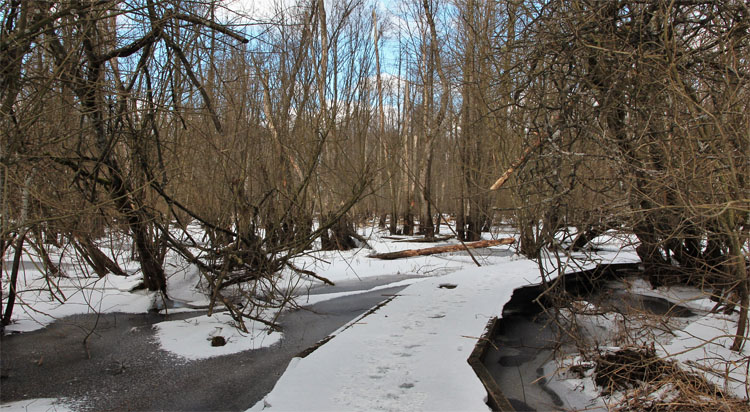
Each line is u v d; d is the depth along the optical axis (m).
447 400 3.99
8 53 5.10
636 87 4.99
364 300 9.69
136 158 7.05
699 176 4.42
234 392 4.96
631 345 5.05
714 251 6.65
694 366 4.62
